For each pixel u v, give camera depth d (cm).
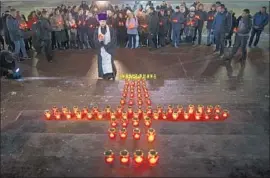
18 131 543
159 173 400
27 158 446
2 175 408
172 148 467
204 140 488
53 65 1213
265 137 500
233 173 400
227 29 1274
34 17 1391
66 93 803
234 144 478
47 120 604
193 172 401
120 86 856
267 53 1327
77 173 405
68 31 1495
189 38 1548
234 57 1271
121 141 496
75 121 589
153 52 1379
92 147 477
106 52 973
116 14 1466
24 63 1238
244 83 894
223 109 669
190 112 629
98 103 726
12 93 805
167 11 1466
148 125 566
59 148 475
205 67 1145
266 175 397
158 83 891
